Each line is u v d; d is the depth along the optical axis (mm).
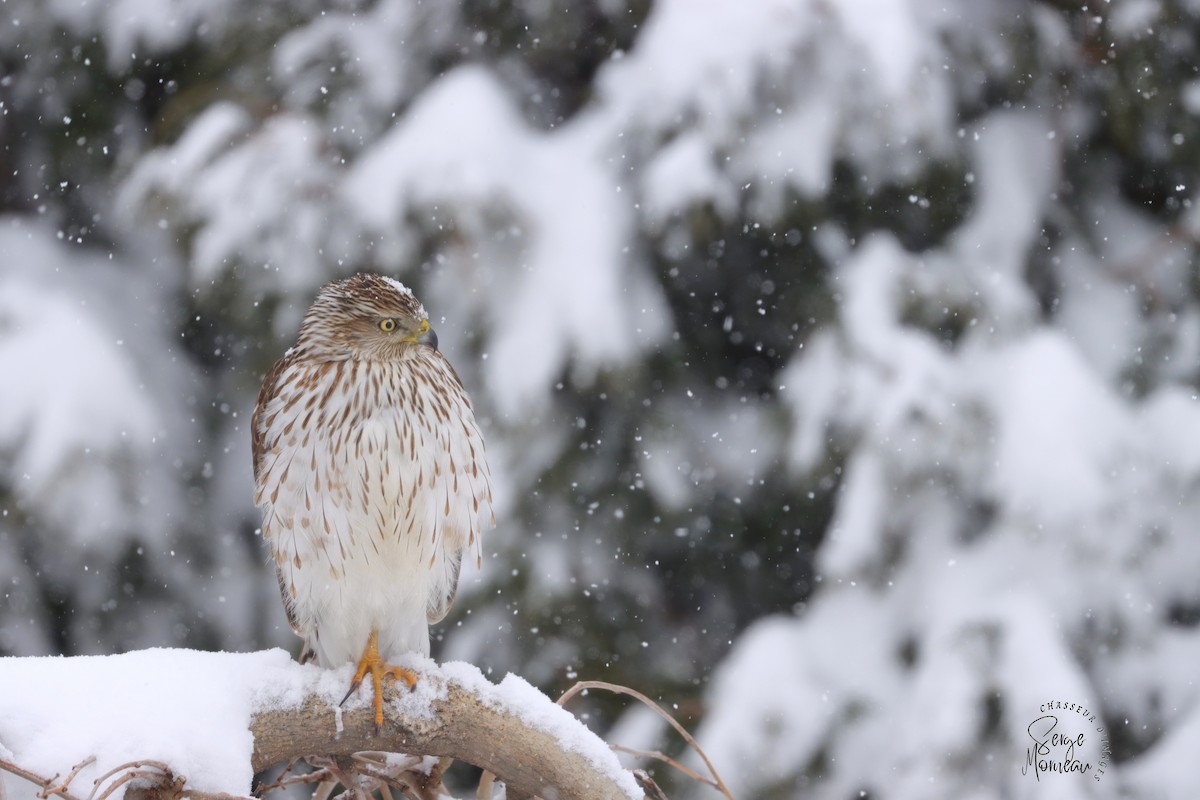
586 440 12586
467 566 12492
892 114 11547
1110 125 13172
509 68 13469
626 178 12203
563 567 12516
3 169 15430
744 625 13594
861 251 12383
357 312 6516
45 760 4586
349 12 13891
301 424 6512
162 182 12625
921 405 11562
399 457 6461
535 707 5262
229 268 12375
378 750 5281
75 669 4875
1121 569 11773
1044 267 13133
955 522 11867
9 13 15164
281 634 14234
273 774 12922
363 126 13125
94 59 15164
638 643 13000
